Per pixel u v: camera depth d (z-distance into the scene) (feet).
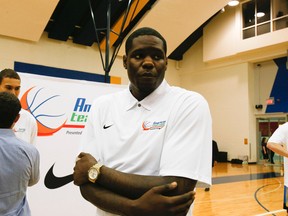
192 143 3.11
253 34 37.01
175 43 38.22
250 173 29.84
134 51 3.31
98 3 30.81
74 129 10.19
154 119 3.34
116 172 3.03
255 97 39.52
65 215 9.80
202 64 44.32
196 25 36.22
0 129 5.55
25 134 8.04
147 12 33.68
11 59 31.68
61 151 9.92
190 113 3.23
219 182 24.64
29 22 29.66
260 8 36.45
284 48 35.04
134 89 3.53
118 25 34.01
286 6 34.06
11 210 5.34
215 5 33.73
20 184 5.46
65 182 9.89
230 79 40.96
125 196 2.95
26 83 9.51
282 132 10.27
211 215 15.02
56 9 31.60
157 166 3.21
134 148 3.28
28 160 5.62
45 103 9.78
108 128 3.53
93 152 3.58
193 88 45.93
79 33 34.86
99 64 38.14
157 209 2.75
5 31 30.09
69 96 10.20
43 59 33.99
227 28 39.70
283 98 36.78
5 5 27.55
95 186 3.09
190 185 2.96
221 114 41.86
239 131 39.52
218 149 41.68
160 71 3.34
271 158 37.68
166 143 3.18
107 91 10.89
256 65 39.63
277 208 16.39
